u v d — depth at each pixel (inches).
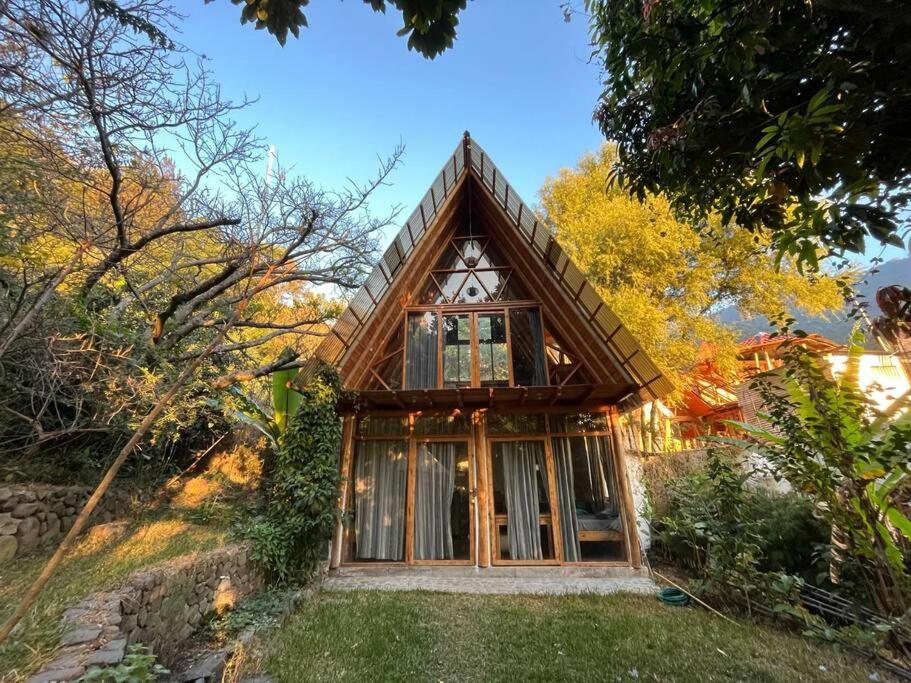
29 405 246.8
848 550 188.7
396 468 334.0
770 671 153.9
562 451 326.0
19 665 111.8
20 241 193.3
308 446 288.7
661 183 143.0
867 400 179.5
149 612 161.2
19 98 185.0
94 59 204.2
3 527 210.4
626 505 305.3
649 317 443.8
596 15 154.8
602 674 153.7
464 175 382.0
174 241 318.3
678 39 105.2
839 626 190.9
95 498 95.5
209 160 262.2
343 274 392.8
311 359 302.0
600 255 482.6
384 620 204.5
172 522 298.0
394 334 371.2
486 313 370.3
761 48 89.0
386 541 316.2
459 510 321.1
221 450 432.5
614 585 269.6
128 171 255.6
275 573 251.6
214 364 376.8
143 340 265.6
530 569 296.0
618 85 143.6
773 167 105.8
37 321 202.7
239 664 157.8
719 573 223.5
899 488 175.9
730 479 238.8
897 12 78.7
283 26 100.7
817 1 82.8
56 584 171.6
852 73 84.6
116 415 251.9
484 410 335.9
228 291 384.5
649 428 509.0
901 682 146.7
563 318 351.9
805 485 197.0
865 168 96.4
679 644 177.0
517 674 154.6
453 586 269.9
